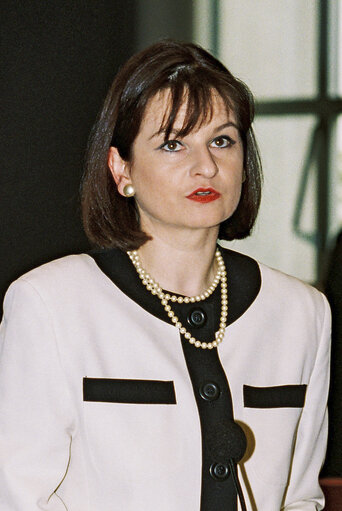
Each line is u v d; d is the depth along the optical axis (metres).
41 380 3.43
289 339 3.83
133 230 3.67
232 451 3.27
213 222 3.48
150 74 3.43
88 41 13.29
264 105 14.41
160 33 13.68
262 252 14.44
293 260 14.43
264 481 3.59
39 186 13.23
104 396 3.45
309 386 3.91
